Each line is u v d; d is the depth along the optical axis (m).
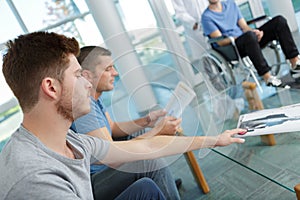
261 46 2.21
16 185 0.51
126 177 0.98
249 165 0.93
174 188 1.07
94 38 2.57
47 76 0.58
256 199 1.10
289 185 0.80
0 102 2.34
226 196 1.15
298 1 3.78
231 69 2.04
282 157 0.90
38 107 0.59
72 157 0.69
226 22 2.40
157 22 2.74
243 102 1.35
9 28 2.45
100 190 0.95
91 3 2.47
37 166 0.54
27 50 0.58
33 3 2.48
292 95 1.30
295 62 1.97
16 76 0.58
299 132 0.90
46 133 0.62
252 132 0.98
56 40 0.61
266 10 3.29
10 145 0.58
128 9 2.62
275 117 1.02
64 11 2.54
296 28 3.16
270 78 1.78
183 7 2.77
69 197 0.54
